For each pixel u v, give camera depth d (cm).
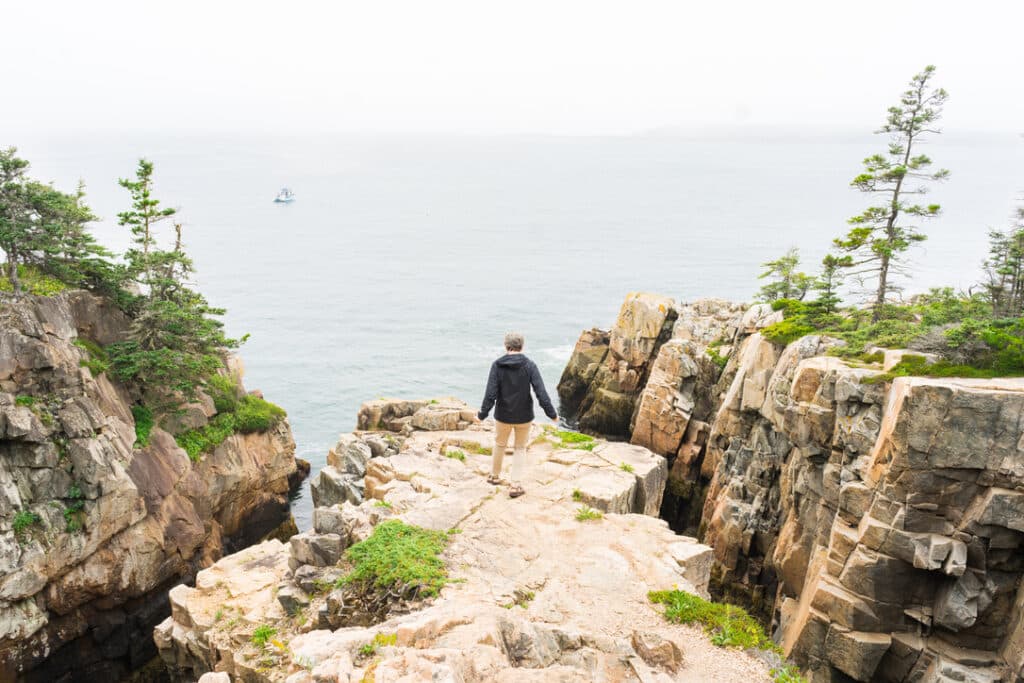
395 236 17888
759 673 977
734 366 4753
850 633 2427
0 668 2594
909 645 2348
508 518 1438
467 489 1568
